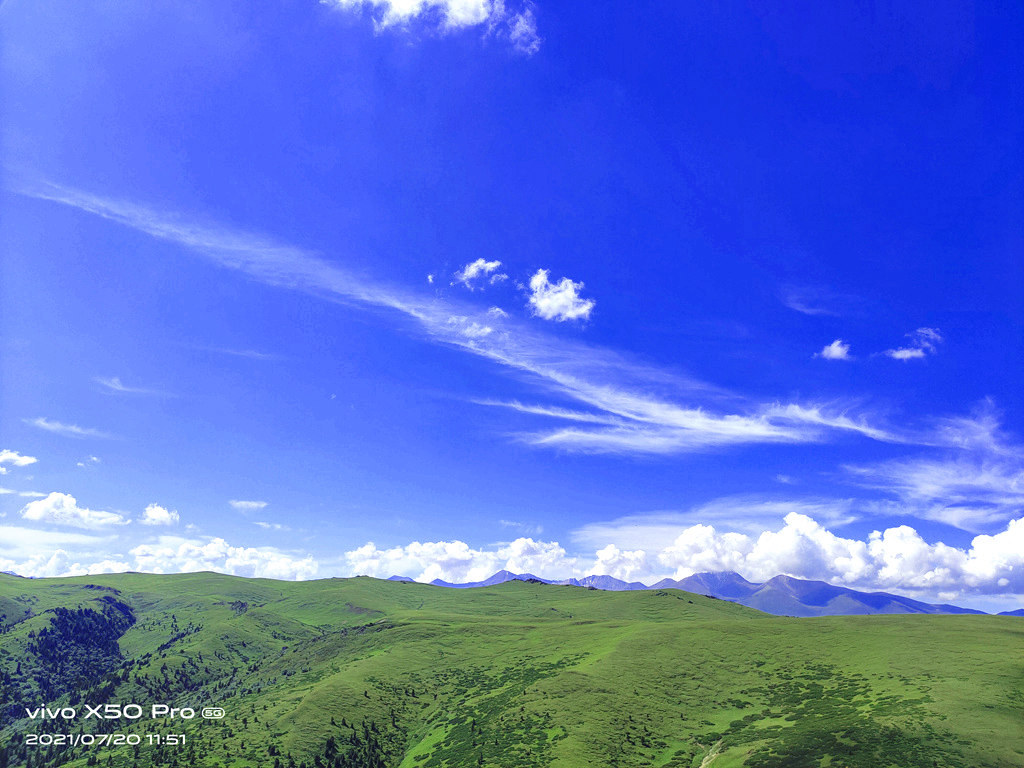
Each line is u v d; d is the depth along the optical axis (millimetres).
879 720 99250
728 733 112562
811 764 89875
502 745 117562
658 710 127000
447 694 172750
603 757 106125
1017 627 162750
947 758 83750
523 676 171500
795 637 168750
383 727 152250
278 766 132625
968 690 106938
